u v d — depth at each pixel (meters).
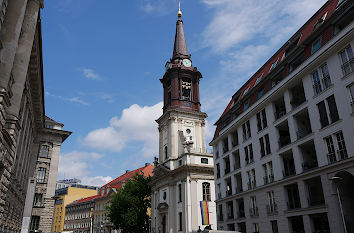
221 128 44.19
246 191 34.81
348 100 23.08
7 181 19.73
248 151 36.16
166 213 54.69
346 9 23.77
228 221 38.69
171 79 63.03
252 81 40.19
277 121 31.05
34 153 44.44
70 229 106.81
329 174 23.77
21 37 21.05
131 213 57.41
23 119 29.09
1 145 16.92
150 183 62.56
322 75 26.02
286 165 30.41
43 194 46.62
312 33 27.11
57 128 53.47
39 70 29.41
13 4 18.34
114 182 100.25
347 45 23.59
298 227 27.25
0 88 16.31
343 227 22.09
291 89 30.14
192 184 51.44
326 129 24.73
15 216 29.67
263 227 31.11
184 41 67.62
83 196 119.31
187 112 60.16
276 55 35.97
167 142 59.94
